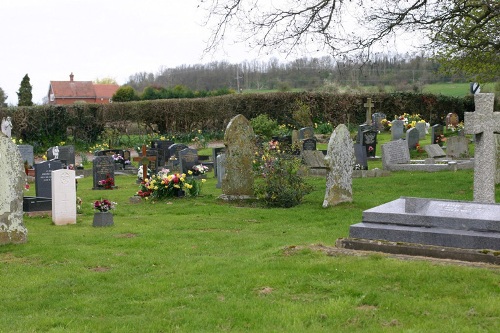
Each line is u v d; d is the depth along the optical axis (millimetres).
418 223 9289
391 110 49750
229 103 48281
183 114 47562
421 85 63500
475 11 21516
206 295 8312
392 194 18656
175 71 85500
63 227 14500
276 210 16656
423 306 7270
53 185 14914
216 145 43969
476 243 8711
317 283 8344
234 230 14016
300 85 70250
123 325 7301
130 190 22672
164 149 31984
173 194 19500
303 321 7070
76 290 9070
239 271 9305
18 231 12289
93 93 80938
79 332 7125
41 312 8109
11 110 43250
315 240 11930
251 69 79312
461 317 6906
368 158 29781
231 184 18422
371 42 19375
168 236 13188
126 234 13547
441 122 49656
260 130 36562
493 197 12992
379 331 6582
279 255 9984
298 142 30062
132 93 63844
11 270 10289
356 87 59969
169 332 7008
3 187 12062
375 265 8734
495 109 47594
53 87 80125
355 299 7672
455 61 23484
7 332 7250
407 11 18984
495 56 22297
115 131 44594
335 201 16672
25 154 31719
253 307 7625
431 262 8688
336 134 16625
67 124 44906
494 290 7602
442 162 25469
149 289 8789
